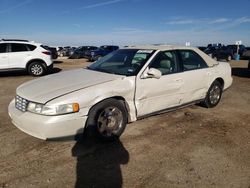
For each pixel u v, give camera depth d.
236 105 6.42
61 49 36.78
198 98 5.59
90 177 3.19
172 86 4.84
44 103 3.57
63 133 3.62
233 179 3.14
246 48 30.28
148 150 3.90
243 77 11.46
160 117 5.35
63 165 3.46
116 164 3.49
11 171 3.31
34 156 3.70
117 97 4.18
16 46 11.42
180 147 4.00
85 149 3.93
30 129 3.65
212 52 27.09
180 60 5.11
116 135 4.18
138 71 4.42
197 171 3.31
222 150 3.91
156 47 5.06
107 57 5.38
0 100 6.84
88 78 4.29
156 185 3.02
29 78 11.09
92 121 3.87
